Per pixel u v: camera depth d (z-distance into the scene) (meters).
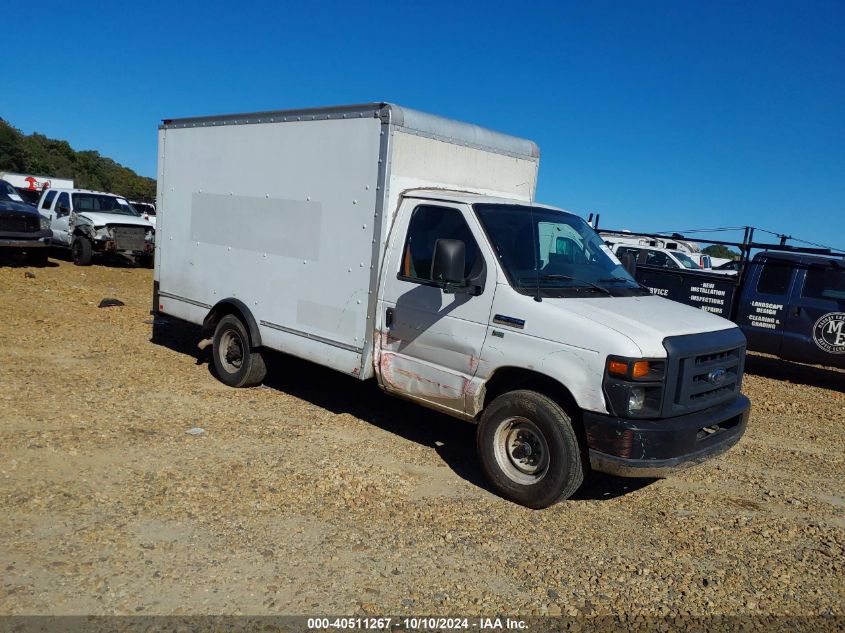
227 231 7.34
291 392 7.52
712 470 6.18
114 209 19.52
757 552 4.63
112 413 6.27
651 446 4.46
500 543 4.45
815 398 9.57
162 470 5.09
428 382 5.49
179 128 8.00
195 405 6.75
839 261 9.99
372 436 6.30
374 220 5.75
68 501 4.49
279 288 6.71
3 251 17.39
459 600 3.76
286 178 6.56
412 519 4.68
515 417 5.01
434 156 6.01
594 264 5.84
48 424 5.80
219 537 4.20
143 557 3.91
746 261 10.78
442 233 5.46
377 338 5.84
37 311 10.85
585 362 4.58
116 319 10.87
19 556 3.80
